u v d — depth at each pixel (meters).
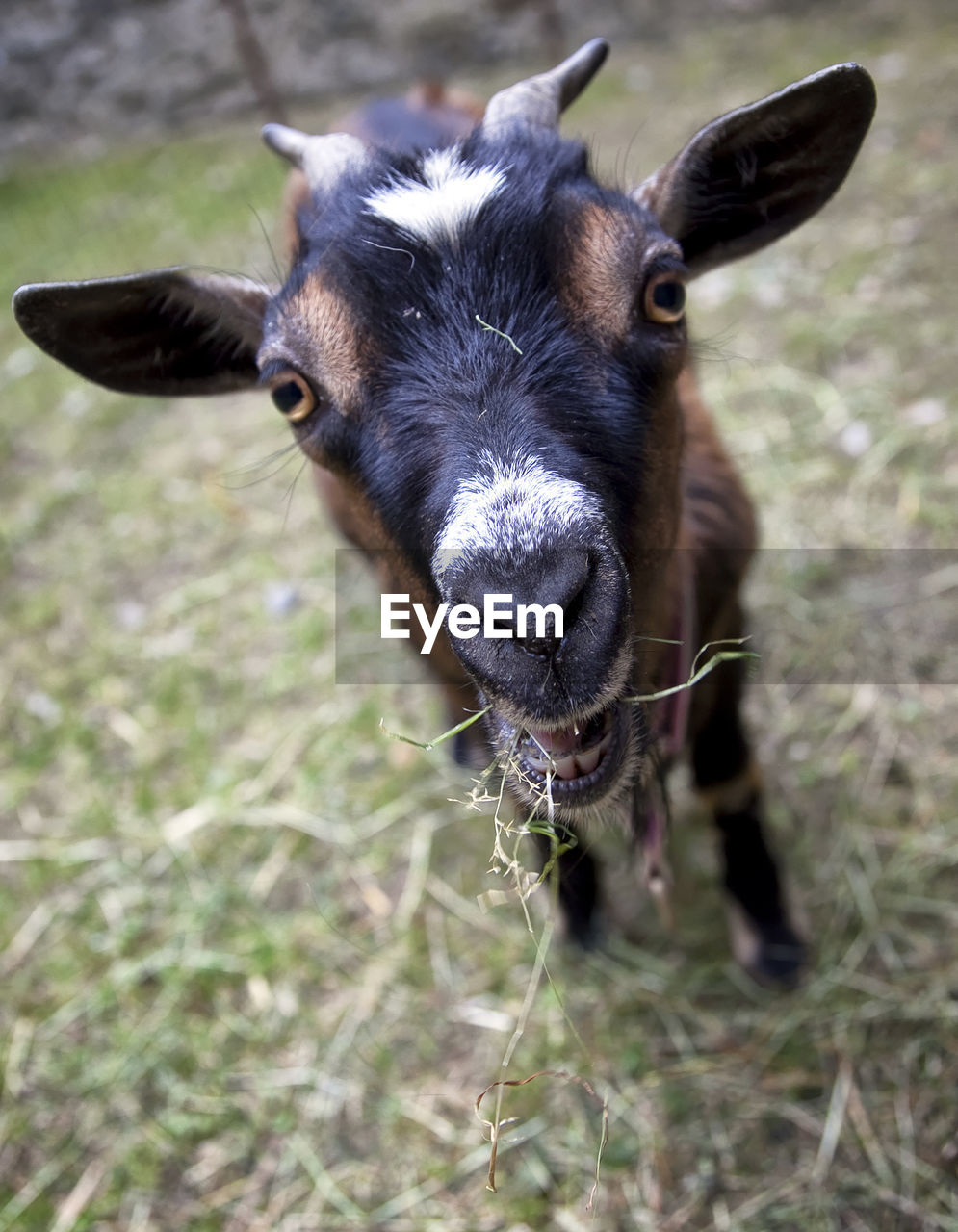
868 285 0.92
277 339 0.35
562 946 0.56
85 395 1.09
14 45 1.73
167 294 0.41
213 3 1.66
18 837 0.68
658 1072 0.50
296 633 0.76
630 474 0.33
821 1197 0.45
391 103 0.77
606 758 0.32
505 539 0.28
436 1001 0.55
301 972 0.58
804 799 0.60
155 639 0.79
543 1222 0.47
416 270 0.33
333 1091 0.53
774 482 0.77
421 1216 0.48
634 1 1.61
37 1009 0.59
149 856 0.65
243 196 1.37
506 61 1.66
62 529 0.93
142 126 1.75
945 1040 0.49
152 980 0.59
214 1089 0.54
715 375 0.88
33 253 1.40
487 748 0.41
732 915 0.54
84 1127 0.54
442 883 0.60
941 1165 0.45
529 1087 0.51
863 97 0.37
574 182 0.34
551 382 0.31
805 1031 0.51
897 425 0.78
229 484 0.92
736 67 1.41
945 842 0.56
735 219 0.41
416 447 0.32
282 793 0.67
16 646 0.82
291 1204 0.49
